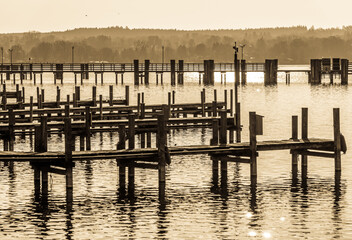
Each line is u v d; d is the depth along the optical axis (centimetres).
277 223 4628
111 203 5156
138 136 8725
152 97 16100
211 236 4362
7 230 4516
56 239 4334
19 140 8350
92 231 4484
